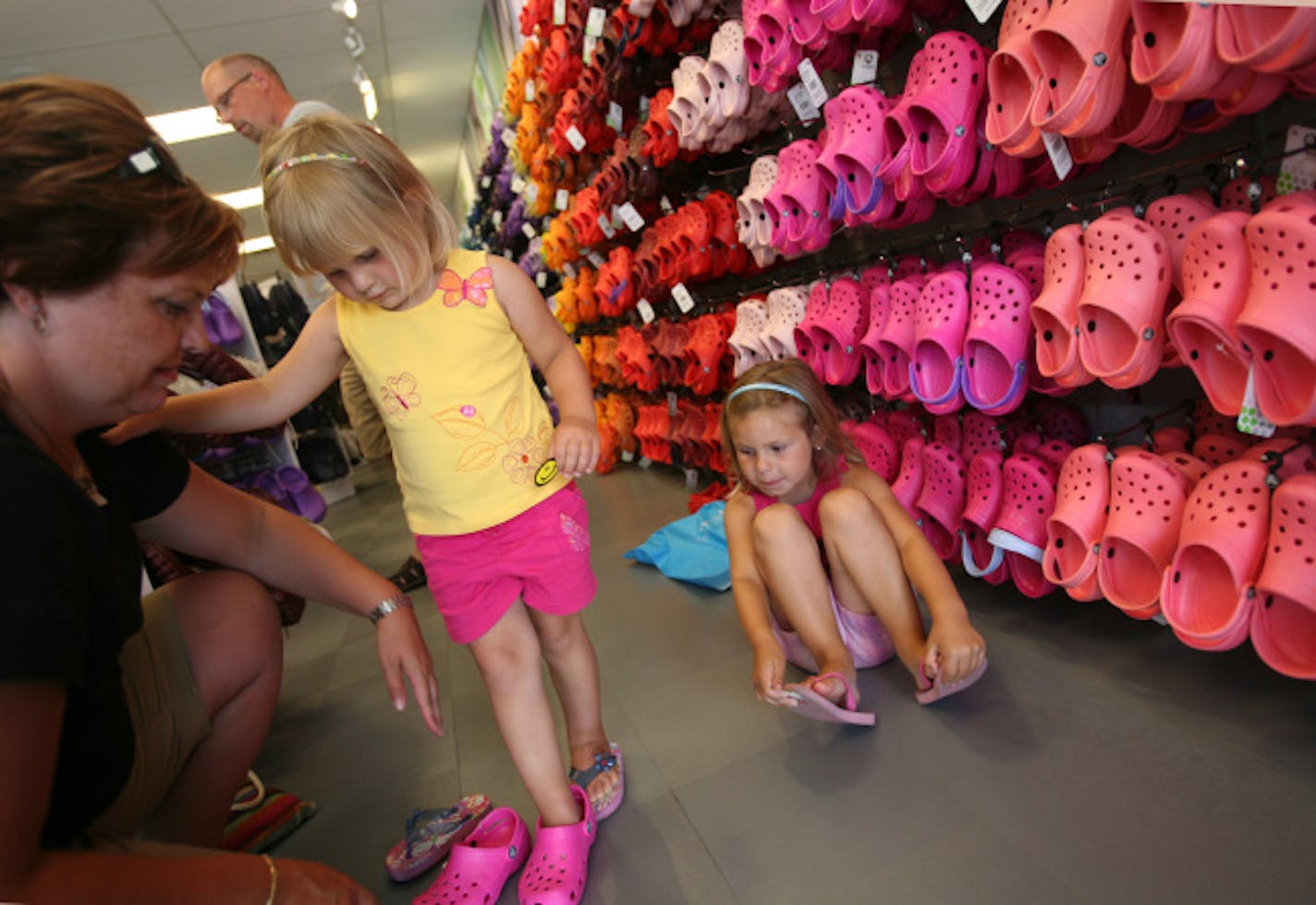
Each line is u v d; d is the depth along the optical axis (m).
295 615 1.86
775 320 2.05
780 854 1.03
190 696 0.99
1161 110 1.03
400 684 1.10
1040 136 1.16
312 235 0.98
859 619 1.40
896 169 1.47
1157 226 1.13
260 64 2.42
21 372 0.63
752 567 1.43
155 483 0.98
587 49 2.81
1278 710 1.08
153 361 0.69
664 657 1.67
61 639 0.59
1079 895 0.86
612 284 3.15
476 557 1.14
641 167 2.65
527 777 1.11
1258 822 0.90
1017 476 1.40
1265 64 0.84
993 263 1.37
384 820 1.30
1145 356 1.09
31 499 0.60
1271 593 0.94
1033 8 1.15
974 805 1.03
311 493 3.88
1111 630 1.37
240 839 1.24
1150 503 1.14
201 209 0.67
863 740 1.22
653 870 1.05
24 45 4.30
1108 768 1.04
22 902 0.54
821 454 1.48
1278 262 0.88
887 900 0.91
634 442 3.83
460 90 7.14
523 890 1.03
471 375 1.14
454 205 12.08
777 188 1.81
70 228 0.57
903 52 1.82
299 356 1.18
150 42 4.62
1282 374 0.91
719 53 1.96
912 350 1.52
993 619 1.51
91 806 0.75
